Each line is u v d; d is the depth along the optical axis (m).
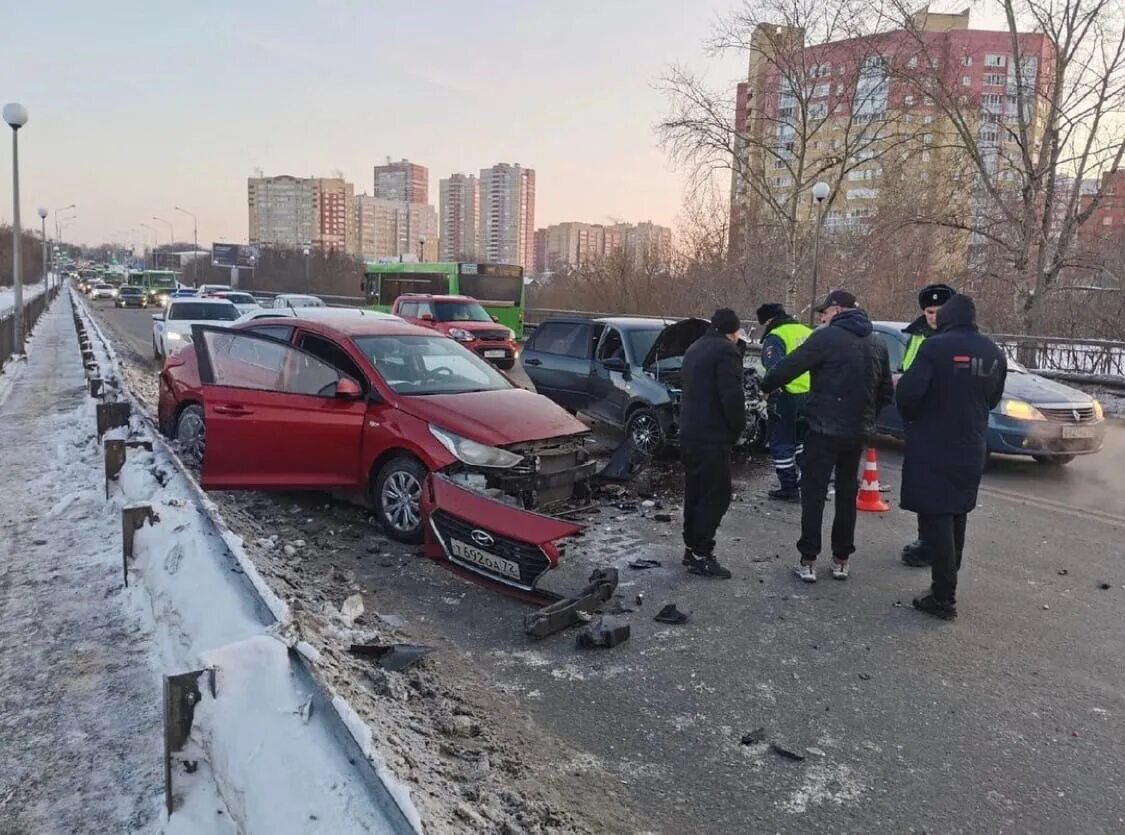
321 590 4.87
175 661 3.53
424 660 4.09
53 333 28.33
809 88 29.61
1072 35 20.14
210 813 2.50
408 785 2.62
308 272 76.94
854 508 5.41
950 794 3.10
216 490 6.62
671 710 3.71
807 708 3.75
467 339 18.30
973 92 23.02
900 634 4.61
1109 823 2.94
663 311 37.59
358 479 6.27
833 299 5.67
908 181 29.00
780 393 7.53
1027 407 8.91
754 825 2.90
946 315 4.89
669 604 4.83
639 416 9.51
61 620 4.20
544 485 6.01
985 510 7.41
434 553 5.36
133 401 8.46
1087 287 21.12
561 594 4.96
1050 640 4.55
